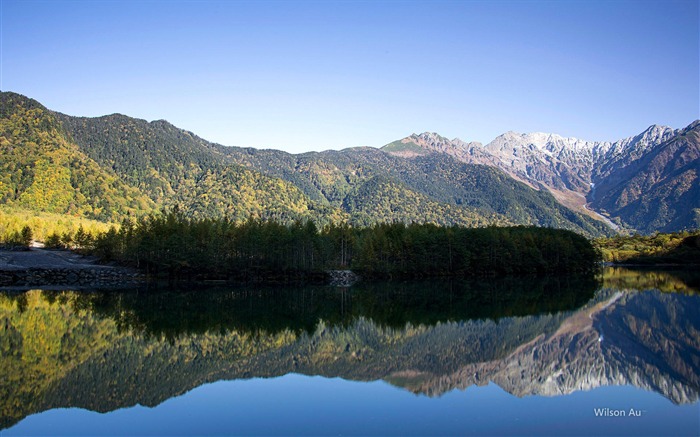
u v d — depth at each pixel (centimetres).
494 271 17388
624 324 7631
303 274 14112
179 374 4653
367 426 3341
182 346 5822
